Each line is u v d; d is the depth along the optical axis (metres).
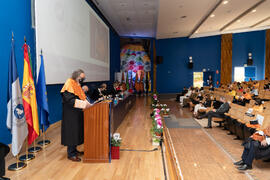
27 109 3.47
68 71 5.90
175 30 16.09
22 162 3.36
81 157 3.64
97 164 3.35
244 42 18.83
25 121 3.36
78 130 3.40
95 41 8.66
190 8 10.91
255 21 15.47
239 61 19.00
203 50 19.27
